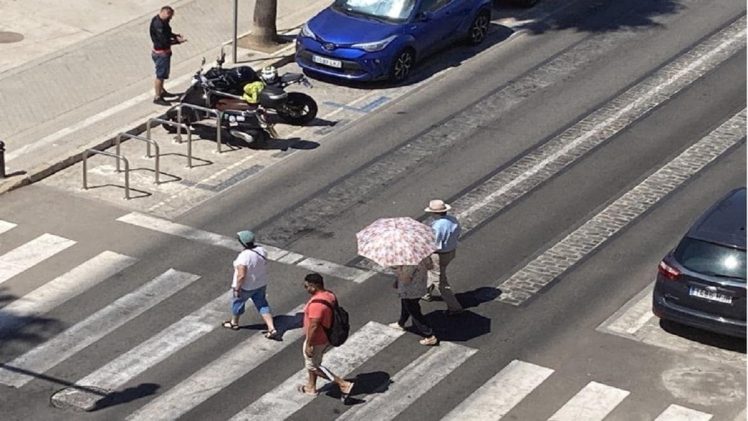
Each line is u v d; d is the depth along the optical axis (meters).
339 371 18.95
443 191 24.05
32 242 22.30
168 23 26.75
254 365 19.09
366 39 27.83
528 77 28.58
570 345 19.61
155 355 19.31
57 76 28.12
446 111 27.09
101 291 20.92
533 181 24.41
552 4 32.22
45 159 24.83
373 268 21.59
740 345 19.59
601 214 23.31
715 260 19.05
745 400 18.38
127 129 26.08
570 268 21.66
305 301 20.66
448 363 19.17
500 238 22.53
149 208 23.42
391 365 19.11
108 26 30.47
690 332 19.89
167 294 20.83
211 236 22.55
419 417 18.02
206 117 25.75
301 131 26.20
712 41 30.17
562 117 26.83
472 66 29.11
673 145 25.75
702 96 27.72
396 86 28.20
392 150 25.53
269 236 22.53
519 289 21.06
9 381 18.70
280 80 26.05
